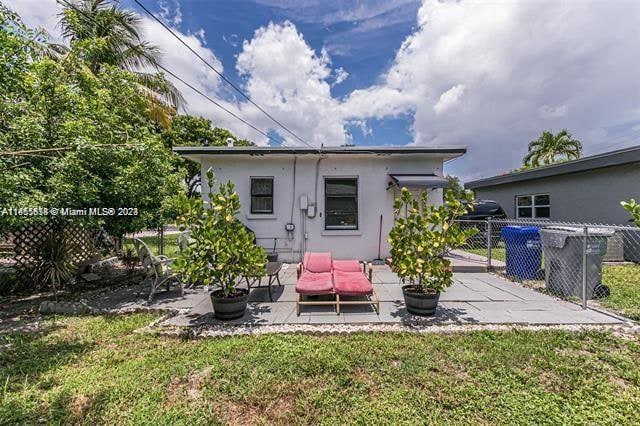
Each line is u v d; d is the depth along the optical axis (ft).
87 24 31.07
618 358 10.63
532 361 10.50
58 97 16.78
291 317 14.94
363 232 28.09
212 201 15.17
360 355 10.98
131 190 19.07
